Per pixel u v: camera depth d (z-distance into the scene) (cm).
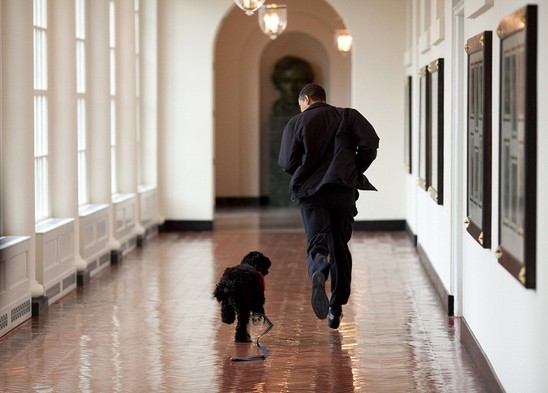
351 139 1708
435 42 2327
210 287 2394
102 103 2711
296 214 4341
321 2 4647
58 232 2214
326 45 4678
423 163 2719
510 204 1200
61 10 2292
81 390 1462
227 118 4753
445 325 1947
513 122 1170
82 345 1762
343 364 1622
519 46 1115
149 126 3562
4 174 1980
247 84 4756
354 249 3128
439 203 2197
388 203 3662
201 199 3641
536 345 1101
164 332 1873
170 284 2441
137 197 3192
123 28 3094
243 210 4538
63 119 2333
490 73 1412
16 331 1884
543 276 1055
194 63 3609
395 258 2917
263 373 1562
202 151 3628
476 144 1545
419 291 2344
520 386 1204
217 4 3581
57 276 2216
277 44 4831
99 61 2694
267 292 2333
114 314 2053
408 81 3288
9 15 1939
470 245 1694
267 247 3183
